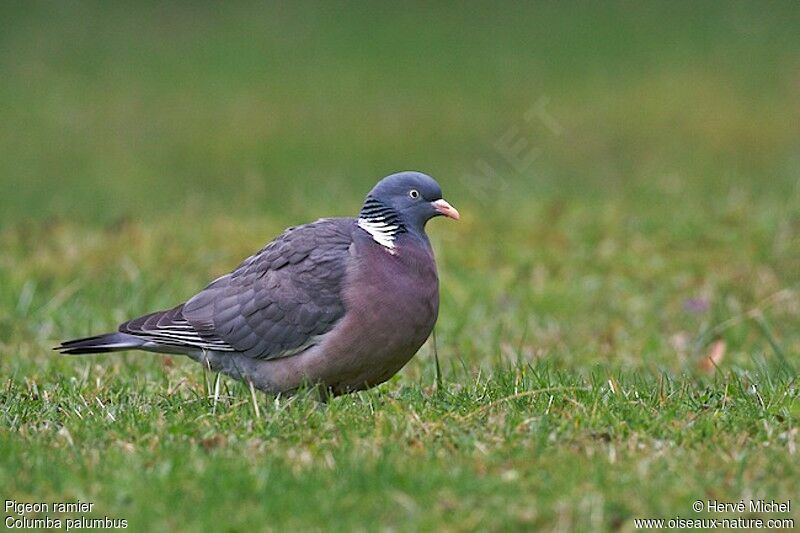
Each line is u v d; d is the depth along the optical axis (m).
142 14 35.09
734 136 25.09
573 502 7.32
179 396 9.83
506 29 33.28
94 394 9.94
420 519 7.20
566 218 17.17
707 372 11.75
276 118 27.75
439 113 27.62
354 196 20.44
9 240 16.75
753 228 16.23
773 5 33.44
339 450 8.20
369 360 9.68
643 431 8.51
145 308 13.96
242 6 35.69
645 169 22.22
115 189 22.62
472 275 15.17
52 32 33.59
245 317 9.81
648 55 30.80
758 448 8.23
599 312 14.05
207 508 7.38
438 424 8.60
